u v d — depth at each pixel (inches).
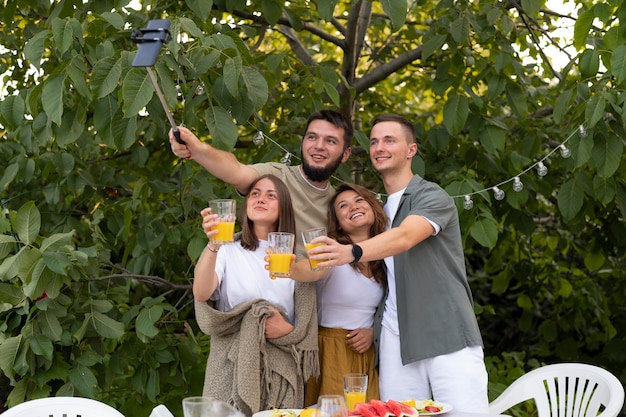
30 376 122.8
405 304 112.7
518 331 239.0
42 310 121.2
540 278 211.0
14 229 123.0
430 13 172.4
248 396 102.7
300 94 157.8
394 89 230.2
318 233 97.2
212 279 102.3
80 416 97.9
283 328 106.1
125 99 103.3
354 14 165.2
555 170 173.8
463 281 116.0
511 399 118.2
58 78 110.0
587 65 128.3
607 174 132.0
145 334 127.5
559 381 118.6
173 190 157.6
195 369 151.7
